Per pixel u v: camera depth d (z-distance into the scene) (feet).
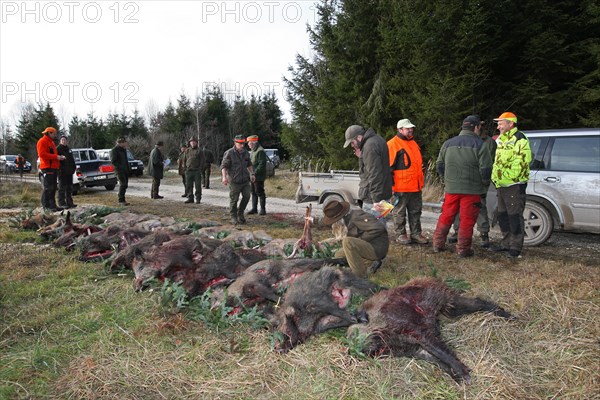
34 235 25.90
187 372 11.12
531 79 49.80
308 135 69.92
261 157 34.55
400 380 10.59
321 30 63.31
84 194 52.65
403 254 22.07
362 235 17.04
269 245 19.24
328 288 12.97
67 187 38.06
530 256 22.21
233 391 10.36
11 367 11.23
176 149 139.23
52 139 35.06
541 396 10.08
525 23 51.06
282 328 12.51
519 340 12.21
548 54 50.11
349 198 31.94
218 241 17.80
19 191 51.31
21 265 20.02
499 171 21.66
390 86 56.18
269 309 13.83
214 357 11.80
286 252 18.69
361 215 17.22
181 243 16.52
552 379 10.64
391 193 21.03
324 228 29.01
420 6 51.47
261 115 155.33
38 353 11.84
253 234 21.84
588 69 52.06
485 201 24.04
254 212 35.53
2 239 25.02
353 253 16.17
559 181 23.34
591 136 23.06
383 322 11.66
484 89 53.67
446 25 48.57
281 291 14.47
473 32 47.34
